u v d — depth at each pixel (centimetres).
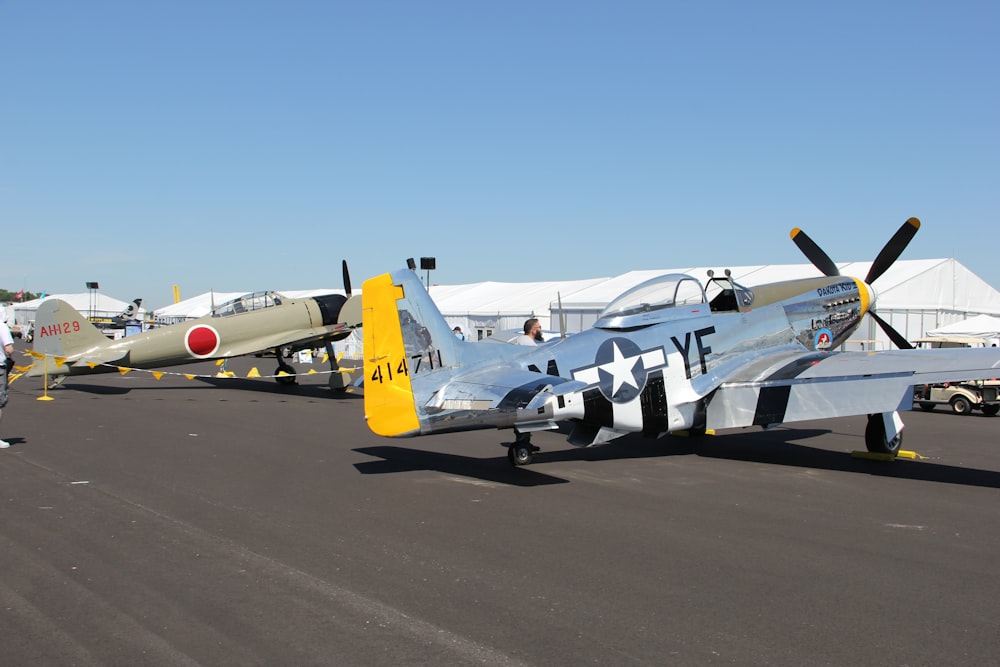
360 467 835
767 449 994
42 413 1316
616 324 899
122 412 1353
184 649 350
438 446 995
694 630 378
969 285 2714
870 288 1190
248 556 498
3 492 682
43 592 425
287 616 393
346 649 352
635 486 745
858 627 383
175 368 3027
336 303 1998
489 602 416
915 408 1650
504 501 671
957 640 367
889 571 475
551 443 1038
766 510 644
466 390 754
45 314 1750
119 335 5150
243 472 796
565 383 755
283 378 2020
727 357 970
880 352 934
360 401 1639
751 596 429
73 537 538
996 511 645
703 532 570
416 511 629
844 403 837
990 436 1151
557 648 355
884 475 814
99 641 358
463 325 3734
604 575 465
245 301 1947
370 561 490
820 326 1098
